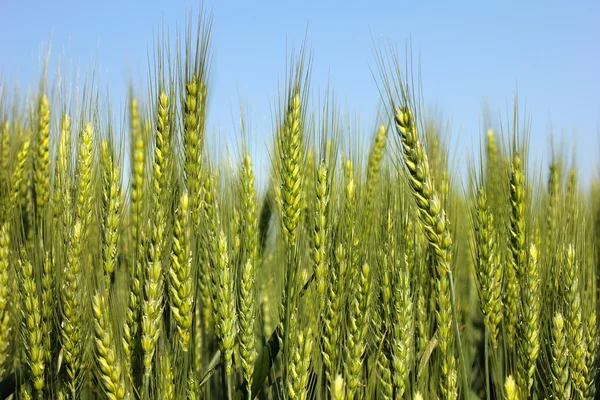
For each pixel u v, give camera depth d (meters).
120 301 0.61
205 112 0.62
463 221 0.76
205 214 0.64
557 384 0.62
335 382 0.55
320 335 0.61
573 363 0.62
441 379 0.60
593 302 0.67
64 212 0.62
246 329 0.60
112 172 0.61
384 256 0.62
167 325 0.62
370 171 0.71
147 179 0.62
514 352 0.63
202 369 0.67
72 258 0.60
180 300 0.59
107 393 0.57
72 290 0.60
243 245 0.66
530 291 0.61
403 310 0.59
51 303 0.62
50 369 0.62
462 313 0.74
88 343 0.62
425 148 0.59
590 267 0.70
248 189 0.67
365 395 0.61
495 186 0.69
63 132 0.64
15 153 0.73
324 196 0.61
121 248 0.67
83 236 0.62
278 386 0.63
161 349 0.60
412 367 0.61
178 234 0.59
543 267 0.67
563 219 0.68
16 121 0.74
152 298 0.58
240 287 0.61
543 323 0.65
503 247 0.67
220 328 0.60
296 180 0.61
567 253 0.64
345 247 0.61
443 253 0.58
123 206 0.62
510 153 0.64
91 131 0.63
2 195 0.72
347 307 0.61
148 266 0.59
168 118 0.61
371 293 0.60
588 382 0.62
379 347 0.60
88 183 0.62
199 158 0.61
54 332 0.63
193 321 0.63
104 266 0.60
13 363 0.68
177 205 0.61
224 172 0.68
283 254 0.64
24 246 0.65
